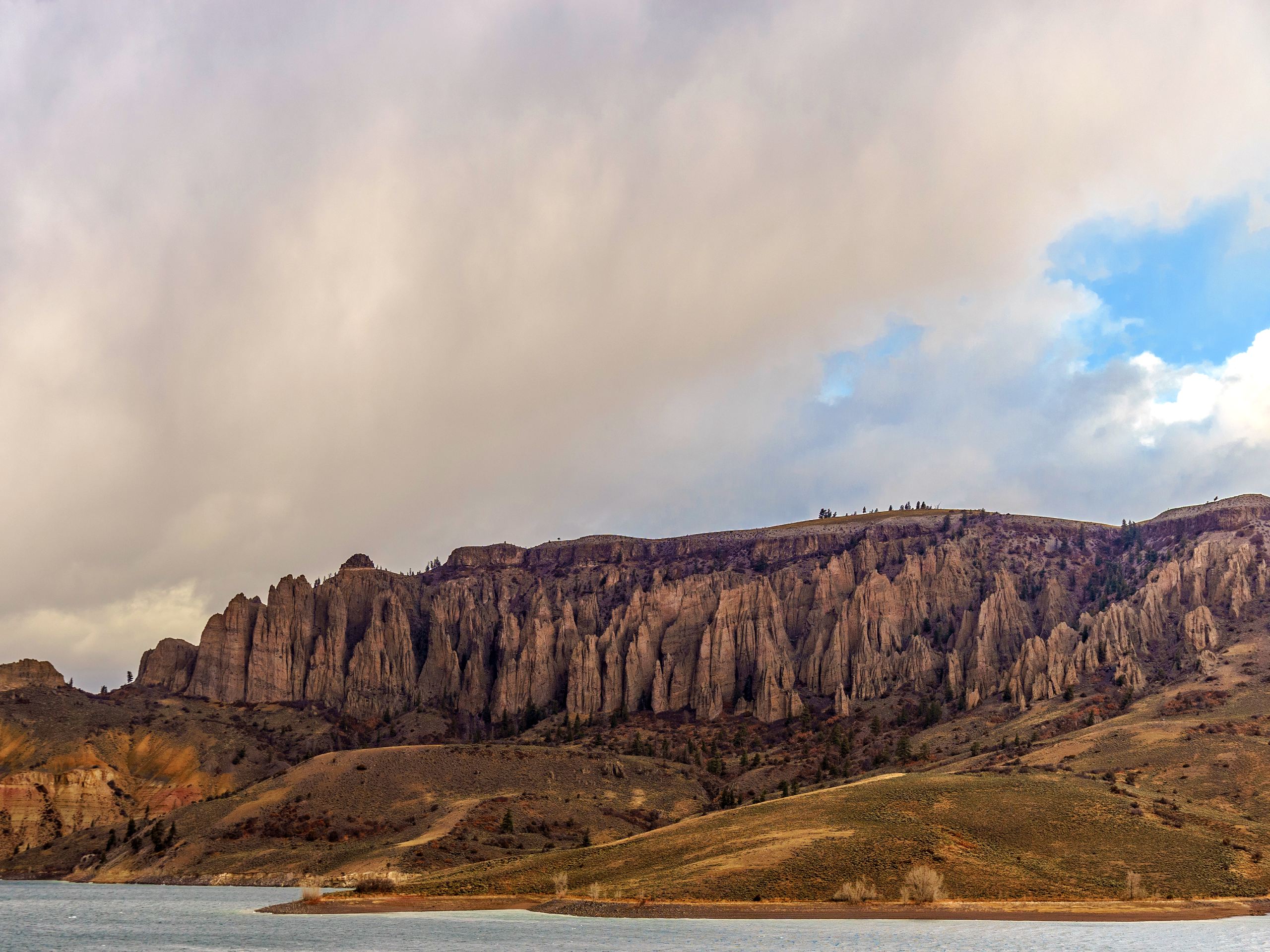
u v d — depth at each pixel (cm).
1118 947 12025
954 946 12181
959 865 16000
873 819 17588
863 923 14225
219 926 15625
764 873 15912
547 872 18688
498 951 12094
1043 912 14500
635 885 16712
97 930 15188
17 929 15425
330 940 13612
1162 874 15888
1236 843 17162
